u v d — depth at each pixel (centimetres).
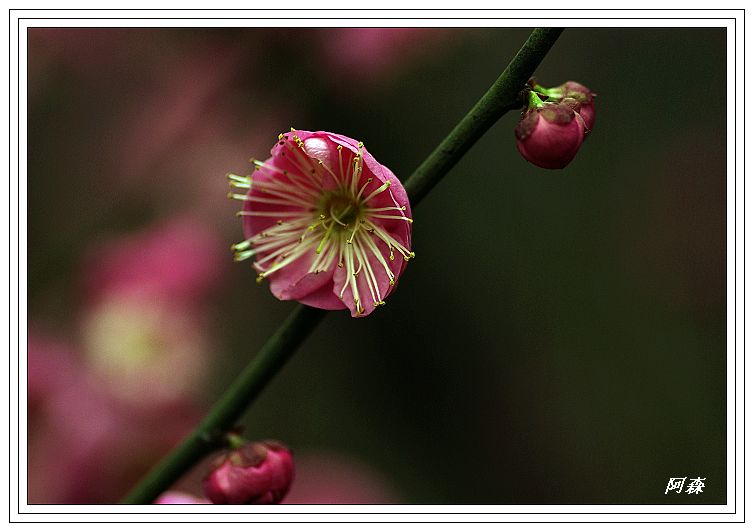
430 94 48
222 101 46
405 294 53
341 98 46
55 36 45
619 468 52
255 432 50
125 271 44
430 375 53
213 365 47
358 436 51
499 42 50
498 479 52
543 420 53
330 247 34
